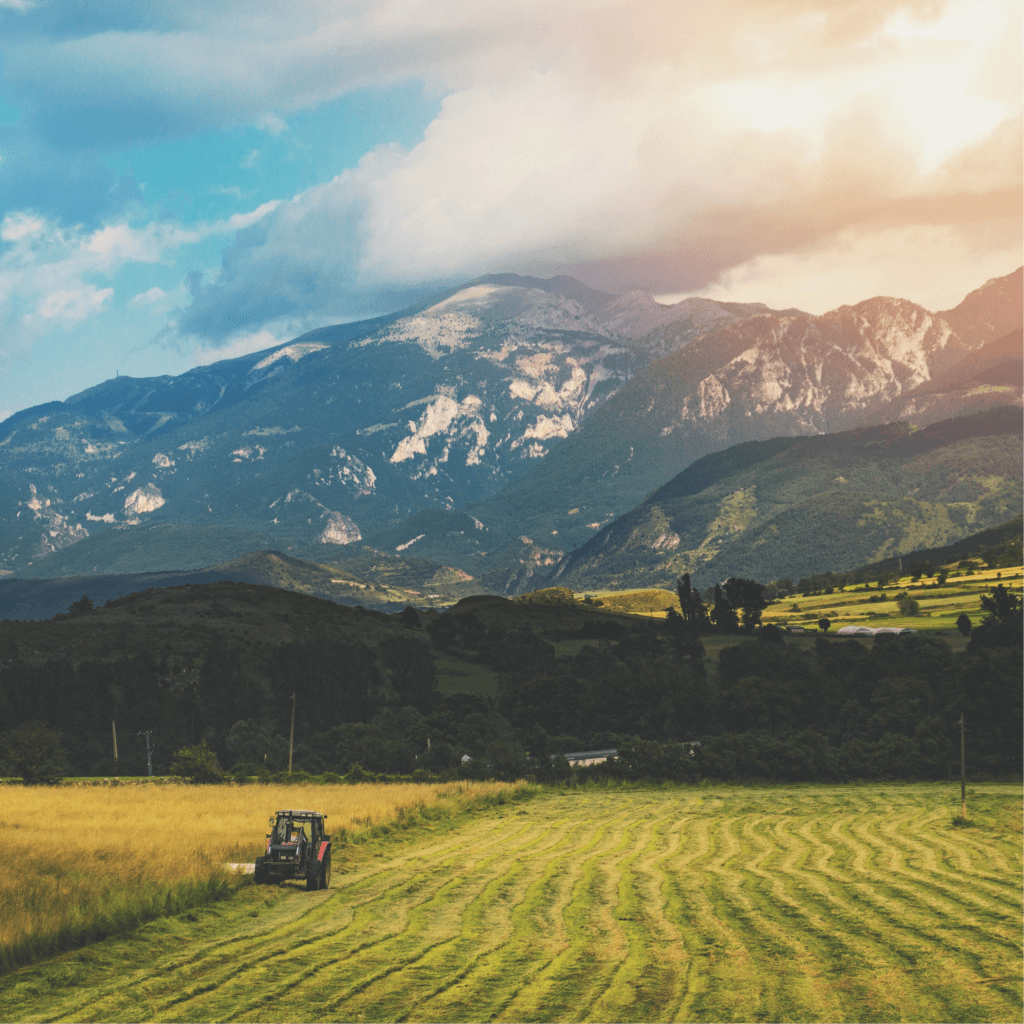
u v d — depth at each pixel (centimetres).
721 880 4116
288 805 5500
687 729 13088
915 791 9038
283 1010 2100
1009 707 11262
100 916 2608
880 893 3922
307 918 2916
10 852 3344
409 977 2361
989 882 4284
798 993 2352
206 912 2903
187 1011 2075
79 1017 2022
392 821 5328
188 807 5272
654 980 2420
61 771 9956
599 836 5556
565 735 11850
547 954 2634
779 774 9894
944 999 2327
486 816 6334
